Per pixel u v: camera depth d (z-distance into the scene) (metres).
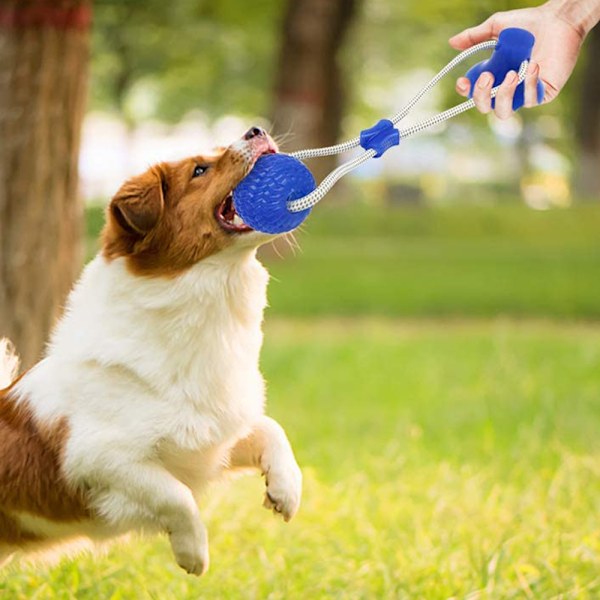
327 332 23.64
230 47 43.47
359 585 8.65
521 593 8.29
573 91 55.25
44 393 7.31
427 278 30.81
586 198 45.75
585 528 9.70
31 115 11.11
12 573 8.61
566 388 16.34
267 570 8.93
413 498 10.88
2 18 11.04
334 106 40.94
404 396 16.42
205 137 69.12
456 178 80.38
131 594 8.52
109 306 7.27
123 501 7.19
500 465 11.91
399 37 52.84
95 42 39.16
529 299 27.56
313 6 31.16
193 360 7.24
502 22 7.94
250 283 7.39
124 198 7.16
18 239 11.14
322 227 40.50
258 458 7.78
